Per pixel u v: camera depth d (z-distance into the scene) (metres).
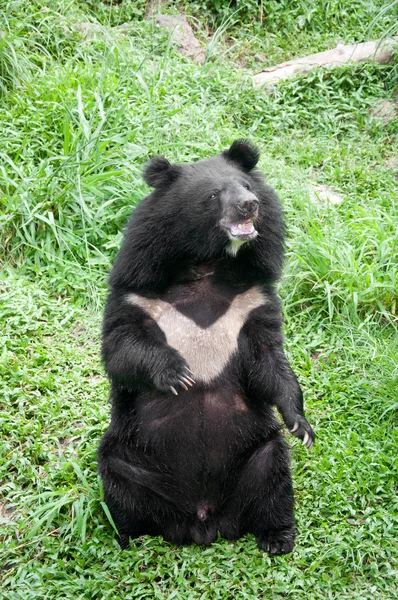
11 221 8.73
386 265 8.56
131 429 5.90
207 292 5.99
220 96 11.30
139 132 9.77
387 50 11.97
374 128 11.26
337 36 12.80
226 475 5.88
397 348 7.82
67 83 10.30
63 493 6.19
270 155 10.42
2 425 6.82
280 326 6.09
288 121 11.21
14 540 5.99
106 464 5.92
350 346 7.92
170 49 12.00
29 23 11.51
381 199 9.77
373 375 7.54
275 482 5.84
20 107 9.95
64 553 5.88
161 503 5.92
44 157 9.55
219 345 5.89
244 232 5.69
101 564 5.77
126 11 12.73
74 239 8.78
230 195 5.79
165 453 5.85
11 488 6.38
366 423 7.02
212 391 5.85
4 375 7.36
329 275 8.38
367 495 6.23
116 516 5.95
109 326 5.89
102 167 9.29
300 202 9.27
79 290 8.47
